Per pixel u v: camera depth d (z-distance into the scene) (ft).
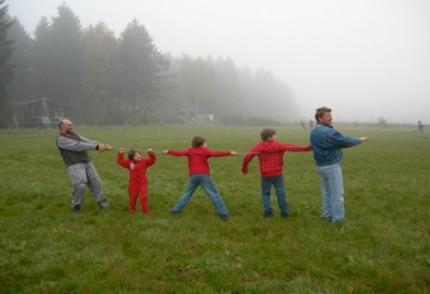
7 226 23.17
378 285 15.24
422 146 81.41
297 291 14.79
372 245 19.85
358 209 28.25
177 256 18.47
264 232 22.70
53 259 17.93
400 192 34.35
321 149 23.93
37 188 35.14
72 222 24.43
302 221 24.54
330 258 18.21
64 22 248.11
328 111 24.54
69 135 27.37
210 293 14.66
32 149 72.95
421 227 23.40
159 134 134.92
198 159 25.91
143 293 14.80
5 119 166.40
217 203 25.53
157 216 26.02
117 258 17.99
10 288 15.10
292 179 42.27
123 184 38.42
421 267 16.99
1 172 44.88
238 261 17.79
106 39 245.86
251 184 39.55
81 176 27.02
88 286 15.25
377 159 59.47
